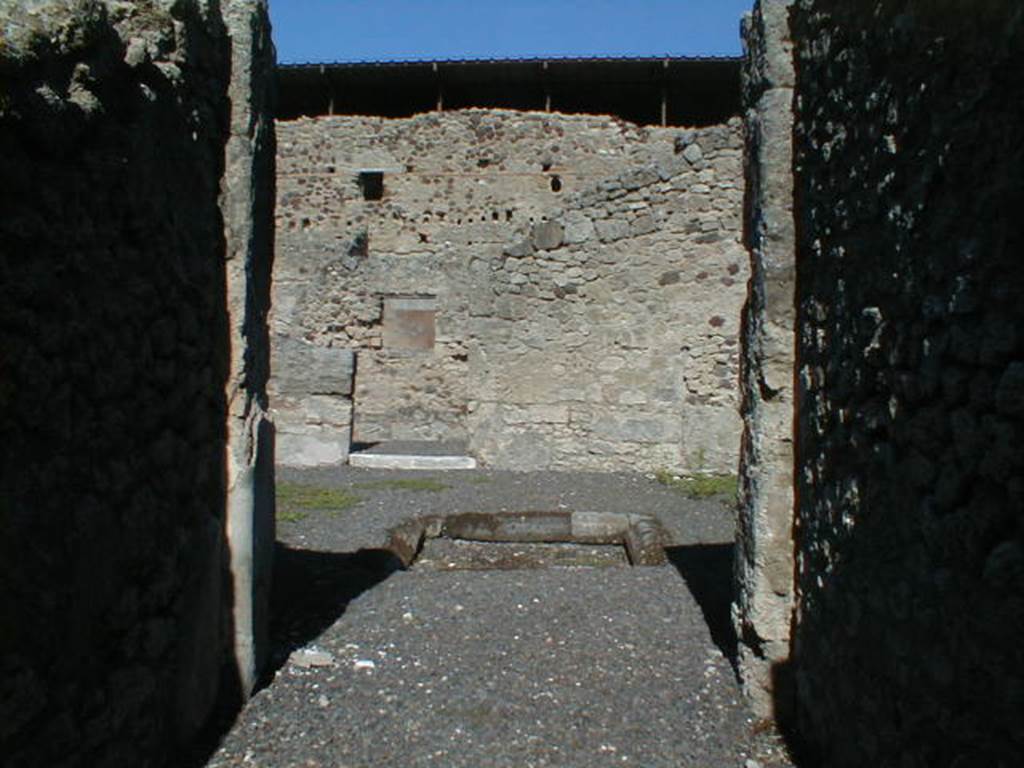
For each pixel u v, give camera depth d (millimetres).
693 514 7648
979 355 1962
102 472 2482
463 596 5031
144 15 2873
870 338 2654
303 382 10742
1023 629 1787
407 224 18656
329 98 20562
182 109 3031
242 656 3570
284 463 10711
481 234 18469
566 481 9273
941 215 2158
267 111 3885
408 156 18734
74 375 2320
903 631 2389
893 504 2477
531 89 20875
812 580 3260
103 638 2508
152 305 2811
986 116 1926
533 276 10125
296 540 6441
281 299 16953
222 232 3535
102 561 2484
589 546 7434
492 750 3201
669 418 9742
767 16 3586
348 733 3307
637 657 4125
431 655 4105
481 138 18578
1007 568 1841
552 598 5020
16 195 2037
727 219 9539
